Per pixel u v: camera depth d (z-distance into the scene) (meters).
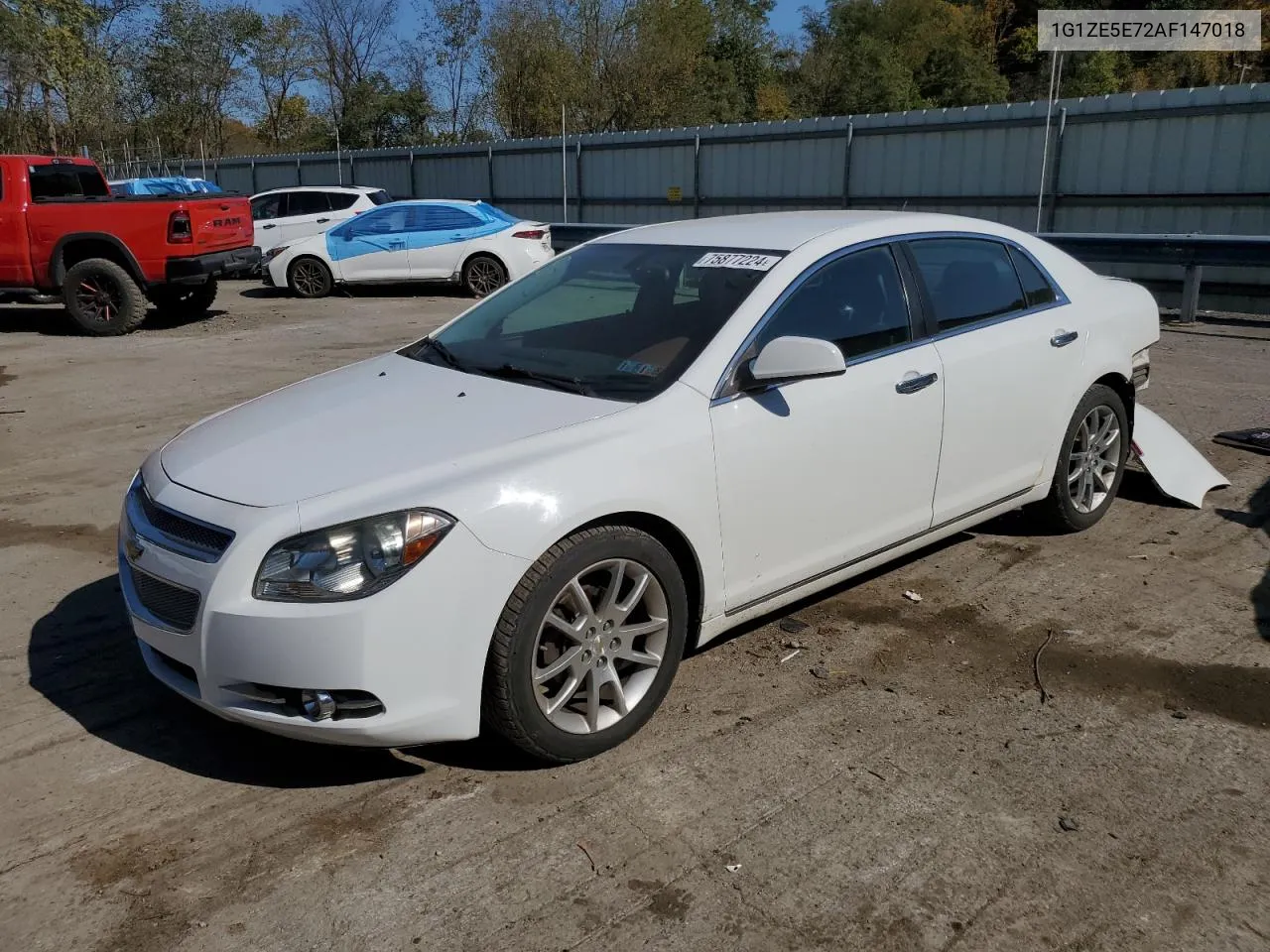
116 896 2.76
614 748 3.41
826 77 40.84
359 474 3.13
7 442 7.44
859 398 3.91
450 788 3.22
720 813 3.07
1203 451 6.74
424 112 44.00
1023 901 2.70
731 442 3.53
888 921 2.64
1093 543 5.17
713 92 41.09
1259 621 4.30
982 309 4.57
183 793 3.22
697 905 2.70
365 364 4.38
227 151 52.38
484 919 2.66
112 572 5.01
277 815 3.10
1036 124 15.52
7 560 5.17
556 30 37.84
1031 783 3.21
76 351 11.41
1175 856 2.87
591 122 37.81
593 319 4.07
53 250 12.25
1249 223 13.77
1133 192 14.70
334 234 16.45
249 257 14.10
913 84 41.09
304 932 2.63
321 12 47.34
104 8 39.75
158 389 9.23
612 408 3.44
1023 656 4.03
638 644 3.46
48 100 35.25
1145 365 5.47
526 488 3.07
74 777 3.31
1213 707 3.65
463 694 3.03
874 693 3.76
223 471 3.29
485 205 16.58
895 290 4.20
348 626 2.87
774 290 3.81
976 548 5.13
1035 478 4.86
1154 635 4.19
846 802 3.12
